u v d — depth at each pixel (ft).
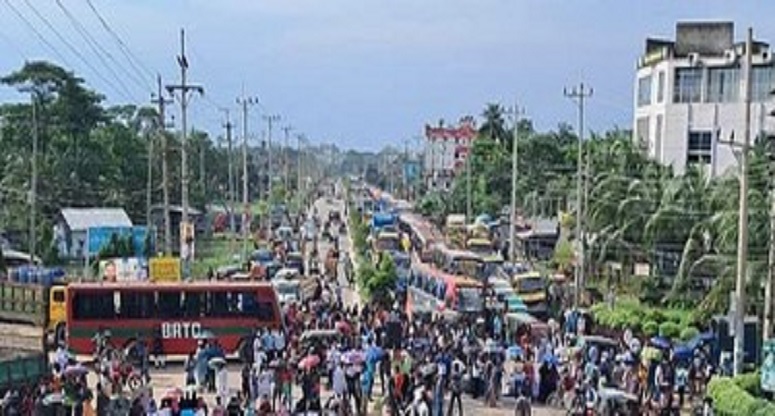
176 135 447.83
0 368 125.80
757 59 310.04
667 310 211.00
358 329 166.30
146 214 398.83
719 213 207.72
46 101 424.46
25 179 364.99
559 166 462.19
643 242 249.14
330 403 124.36
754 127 310.04
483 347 156.04
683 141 327.88
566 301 244.01
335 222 487.20
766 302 157.38
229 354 178.29
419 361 141.18
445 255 275.80
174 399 114.32
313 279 253.65
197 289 178.29
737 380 138.72
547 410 142.10
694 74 326.65
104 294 176.45
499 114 565.12
